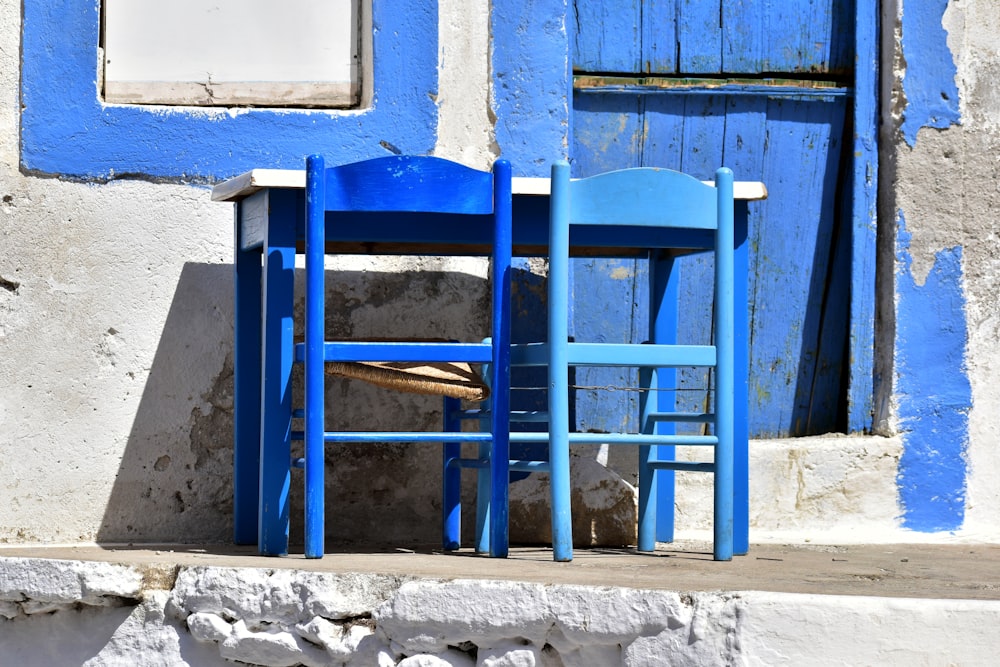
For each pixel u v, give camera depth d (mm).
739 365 4805
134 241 5414
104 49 5547
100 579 3846
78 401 5344
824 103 6035
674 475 5379
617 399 5891
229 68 5613
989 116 5895
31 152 5367
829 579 3811
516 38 5668
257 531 5117
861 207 5914
